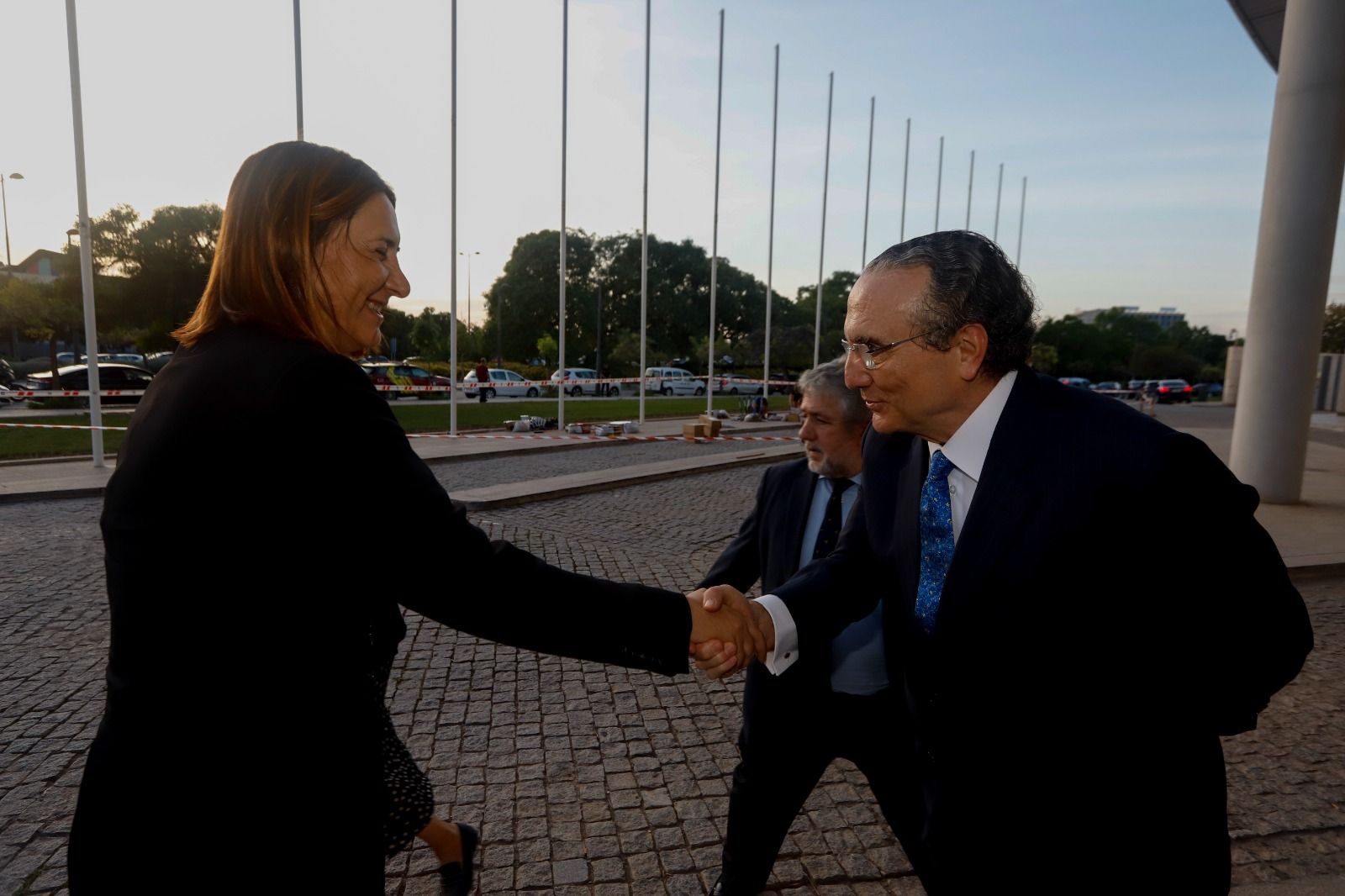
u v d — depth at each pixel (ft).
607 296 200.13
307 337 3.44
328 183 3.52
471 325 207.72
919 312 3.97
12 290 96.94
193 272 136.36
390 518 3.23
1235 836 9.28
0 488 29.66
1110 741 3.92
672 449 52.06
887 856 8.81
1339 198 28.94
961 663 4.03
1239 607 3.64
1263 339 30.40
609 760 11.05
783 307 248.32
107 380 79.25
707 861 8.71
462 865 6.53
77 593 18.28
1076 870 3.96
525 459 45.39
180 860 3.06
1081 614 3.79
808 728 6.54
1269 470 30.73
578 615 3.66
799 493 6.93
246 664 3.07
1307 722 12.45
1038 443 3.87
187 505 3.04
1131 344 272.31
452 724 12.17
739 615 4.80
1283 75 28.78
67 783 10.16
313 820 3.20
